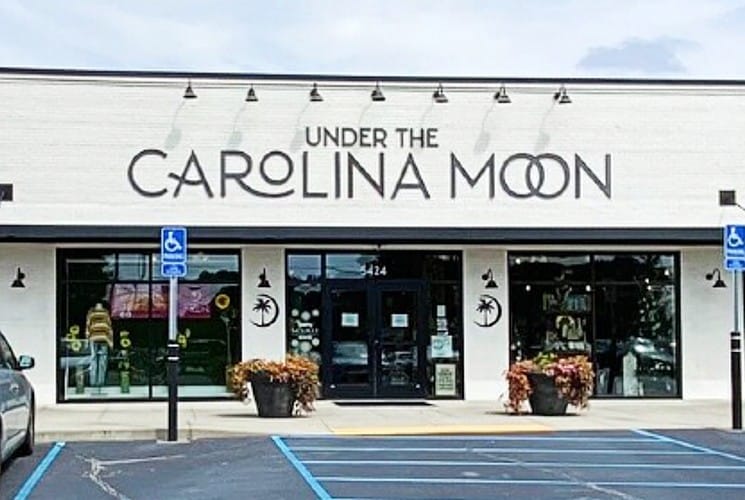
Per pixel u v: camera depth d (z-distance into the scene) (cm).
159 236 2286
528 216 2425
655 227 2441
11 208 2300
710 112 2484
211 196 2350
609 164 2453
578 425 1952
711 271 2505
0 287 2331
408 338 2438
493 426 1920
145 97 2350
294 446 1675
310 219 2369
